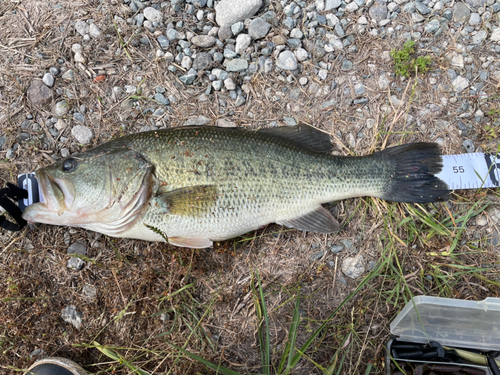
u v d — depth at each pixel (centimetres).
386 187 48
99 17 53
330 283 51
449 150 53
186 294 49
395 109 53
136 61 53
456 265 50
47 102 52
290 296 50
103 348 45
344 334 49
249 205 45
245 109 53
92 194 44
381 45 54
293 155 46
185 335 49
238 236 51
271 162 45
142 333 49
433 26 53
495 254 51
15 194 48
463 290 51
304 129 50
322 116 53
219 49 53
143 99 53
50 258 50
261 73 53
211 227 45
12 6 53
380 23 53
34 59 52
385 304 50
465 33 53
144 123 53
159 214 44
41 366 46
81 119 52
